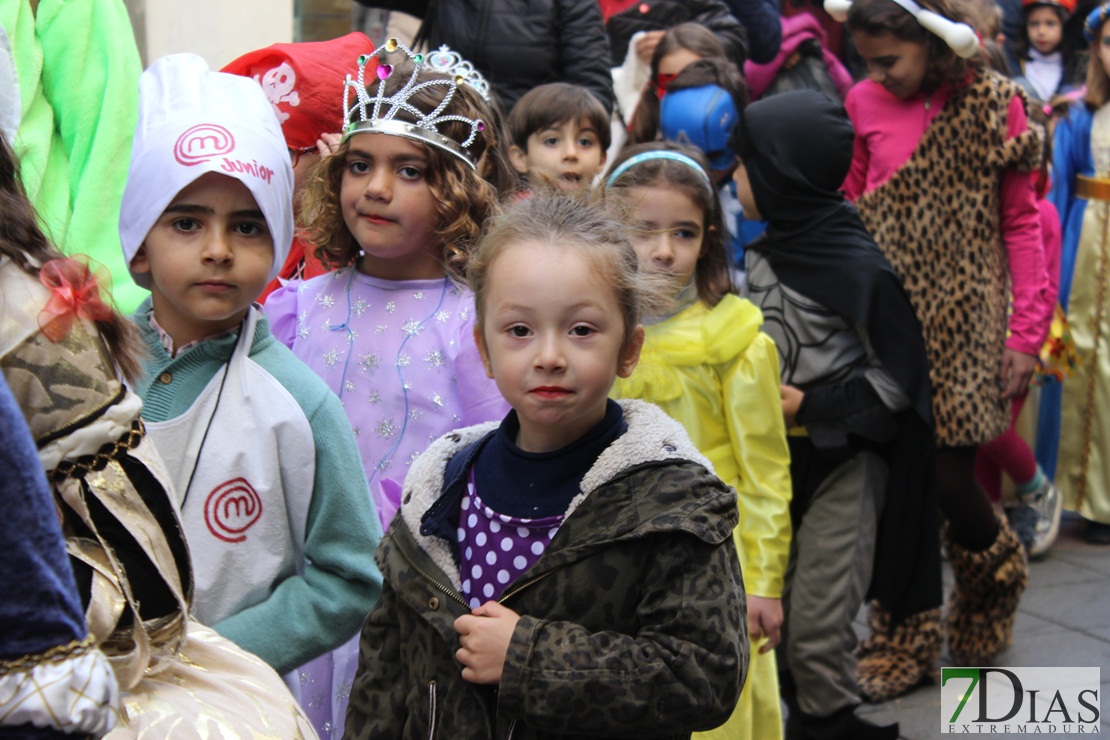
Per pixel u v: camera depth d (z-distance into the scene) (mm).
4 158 1656
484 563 1853
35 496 1195
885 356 3582
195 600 2152
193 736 1607
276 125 2311
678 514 1747
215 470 2166
